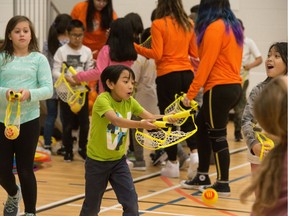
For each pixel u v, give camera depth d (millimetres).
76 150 12305
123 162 6727
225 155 8805
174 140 6430
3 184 7172
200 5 8680
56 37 11703
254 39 17156
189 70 9953
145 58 10477
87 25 11961
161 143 6336
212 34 8422
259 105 3863
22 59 7105
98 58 9648
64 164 11055
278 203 3729
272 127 3834
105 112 6430
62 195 8836
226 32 8500
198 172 9320
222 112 8664
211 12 8570
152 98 10680
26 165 7090
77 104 10273
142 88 10617
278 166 3773
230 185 9586
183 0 17344
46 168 10672
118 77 6527
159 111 10383
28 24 7105
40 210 7992
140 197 8805
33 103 7023
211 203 8281
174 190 9273
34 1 14172
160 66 9914
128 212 6629
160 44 9703
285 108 3768
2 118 6969
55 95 11805
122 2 17766
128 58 9516
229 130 15531
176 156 10180
